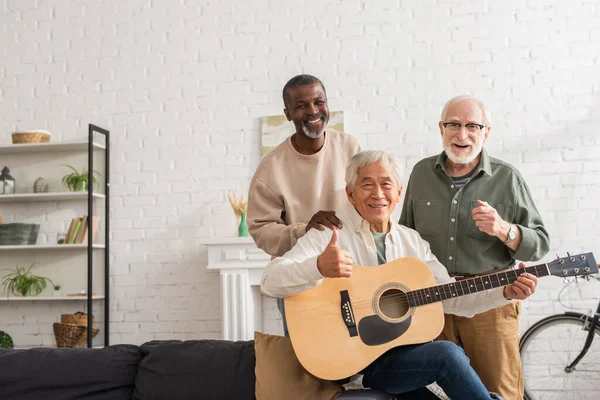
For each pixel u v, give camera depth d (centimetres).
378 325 202
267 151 466
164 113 483
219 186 472
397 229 229
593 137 431
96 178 488
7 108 502
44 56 501
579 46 437
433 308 207
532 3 443
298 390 207
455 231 249
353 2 465
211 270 469
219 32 482
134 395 230
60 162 496
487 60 445
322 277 197
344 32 464
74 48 498
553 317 390
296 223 239
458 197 250
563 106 435
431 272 216
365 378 204
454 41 450
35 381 231
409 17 457
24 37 505
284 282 203
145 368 232
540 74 439
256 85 473
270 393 210
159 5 491
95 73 495
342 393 199
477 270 246
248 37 477
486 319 241
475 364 246
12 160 500
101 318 479
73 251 488
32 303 487
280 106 470
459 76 448
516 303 245
